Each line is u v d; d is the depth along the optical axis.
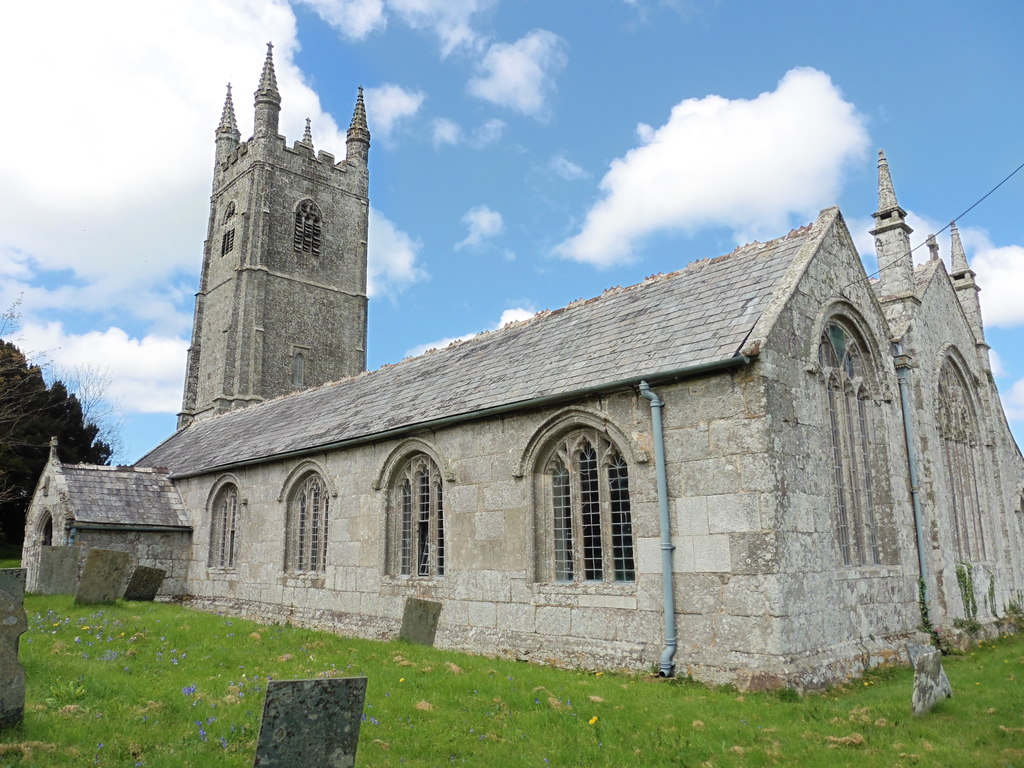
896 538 15.24
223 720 8.26
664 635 12.24
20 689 7.70
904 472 16.20
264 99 58.78
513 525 14.99
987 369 22.14
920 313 18.36
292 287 57.66
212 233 61.00
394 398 20.88
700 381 12.56
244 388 53.44
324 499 20.73
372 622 17.92
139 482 27.39
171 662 11.65
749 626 11.39
